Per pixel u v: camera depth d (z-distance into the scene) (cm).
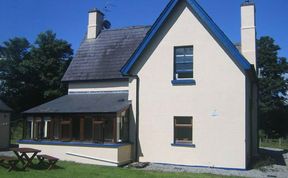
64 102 2306
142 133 2095
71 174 1544
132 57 2134
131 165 1917
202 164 1947
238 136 1894
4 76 4697
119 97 2267
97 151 1975
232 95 1923
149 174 1623
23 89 4681
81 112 2034
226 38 1939
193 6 2019
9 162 1595
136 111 2116
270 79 6256
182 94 2028
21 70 4634
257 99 2611
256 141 2503
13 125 4231
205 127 1961
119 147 1948
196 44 2019
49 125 2153
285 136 5909
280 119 6112
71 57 5009
